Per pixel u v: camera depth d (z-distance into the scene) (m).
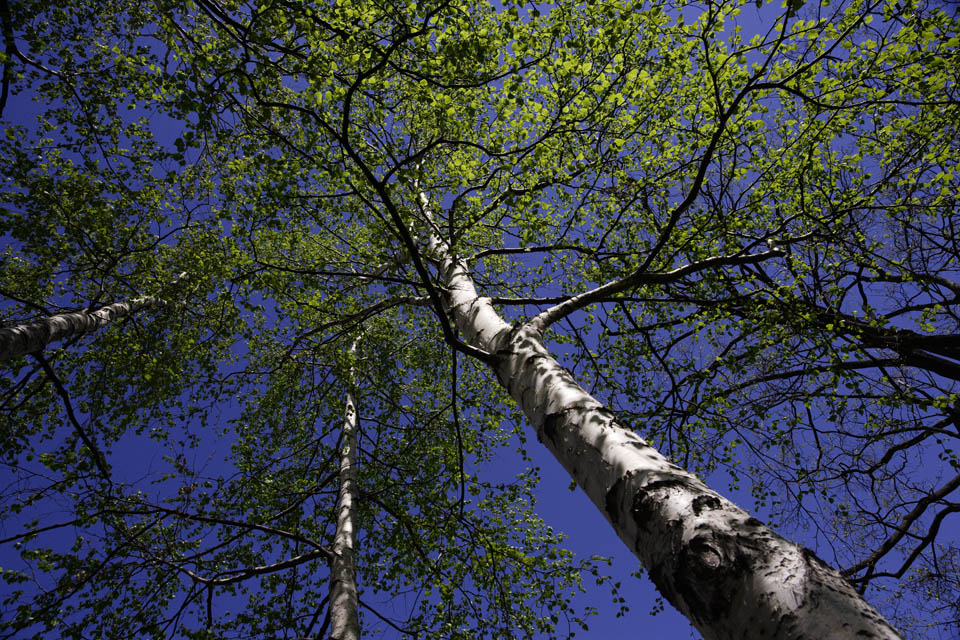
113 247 6.05
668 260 4.71
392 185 3.65
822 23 3.40
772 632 1.24
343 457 6.04
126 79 5.17
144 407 6.65
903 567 6.91
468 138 4.32
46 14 4.96
